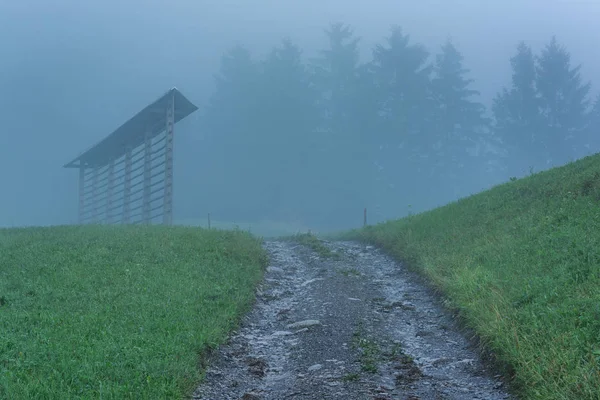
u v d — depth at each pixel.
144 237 18.80
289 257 19.48
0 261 15.10
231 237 19.77
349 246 21.67
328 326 11.51
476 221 18.09
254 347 10.59
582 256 11.30
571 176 17.86
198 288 13.05
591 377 7.10
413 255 17.05
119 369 8.19
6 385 7.36
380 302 13.45
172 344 9.27
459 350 10.02
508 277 11.78
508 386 8.16
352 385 8.43
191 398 7.96
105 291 12.42
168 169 31.39
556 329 8.64
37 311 11.03
